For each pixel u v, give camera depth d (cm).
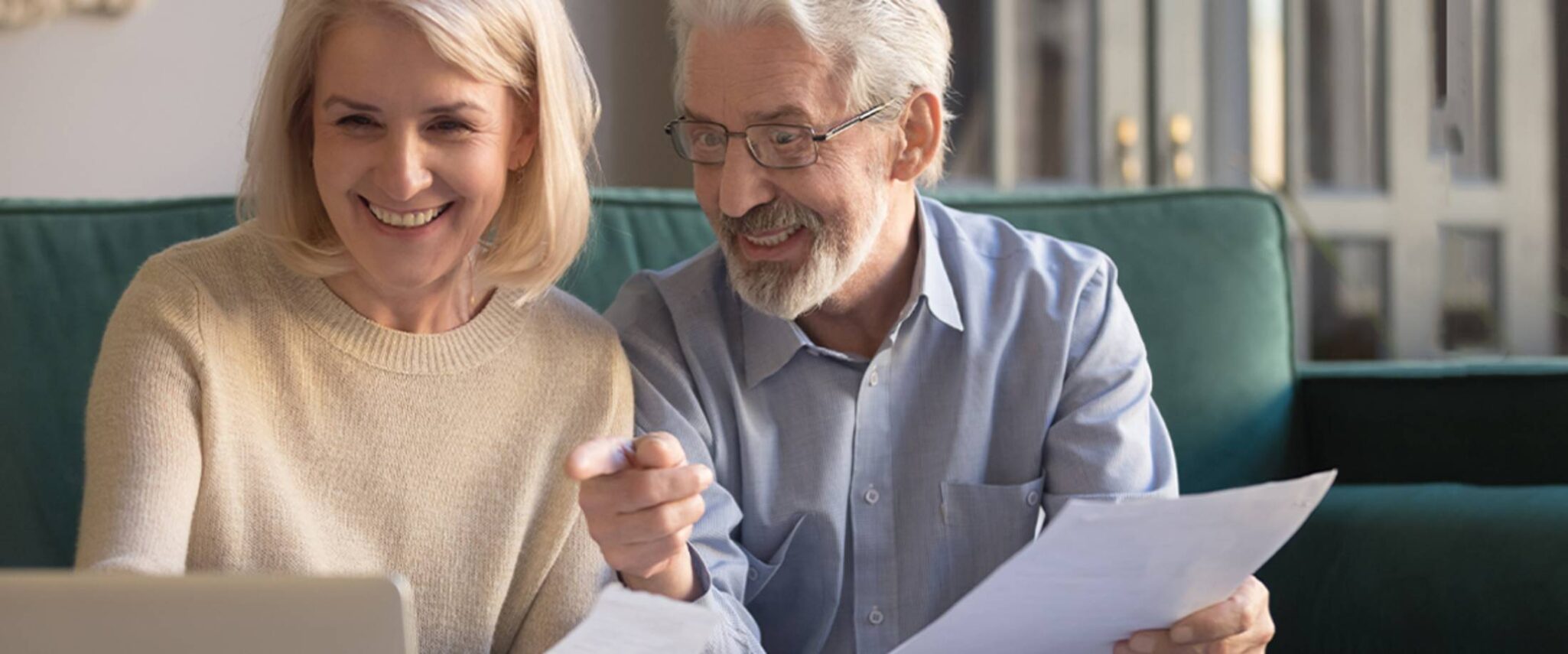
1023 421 154
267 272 137
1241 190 200
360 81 126
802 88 140
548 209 138
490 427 141
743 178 141
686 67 145
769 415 153
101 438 126
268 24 324
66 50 307
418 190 128
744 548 153
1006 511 151
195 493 127
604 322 151
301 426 134
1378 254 430
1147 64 423
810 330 157
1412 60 426
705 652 133
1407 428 191
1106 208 196
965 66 418
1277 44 426
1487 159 428
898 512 152
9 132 303
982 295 156
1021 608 112
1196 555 113
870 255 151
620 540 120
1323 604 166
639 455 118
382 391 137
